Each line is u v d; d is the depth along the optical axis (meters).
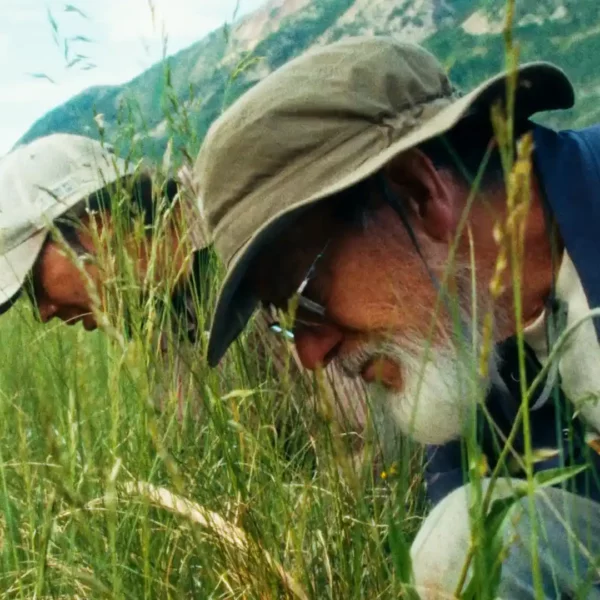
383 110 1.03
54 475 0.79
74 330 1.30
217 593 1.04
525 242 1.03
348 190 1.04
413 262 1.04
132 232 1.34
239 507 1.06
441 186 1.02
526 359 1.08
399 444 1.29
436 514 1.07
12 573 1.00
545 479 0.73
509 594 0.93
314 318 1.10
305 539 1.14
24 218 1.78
